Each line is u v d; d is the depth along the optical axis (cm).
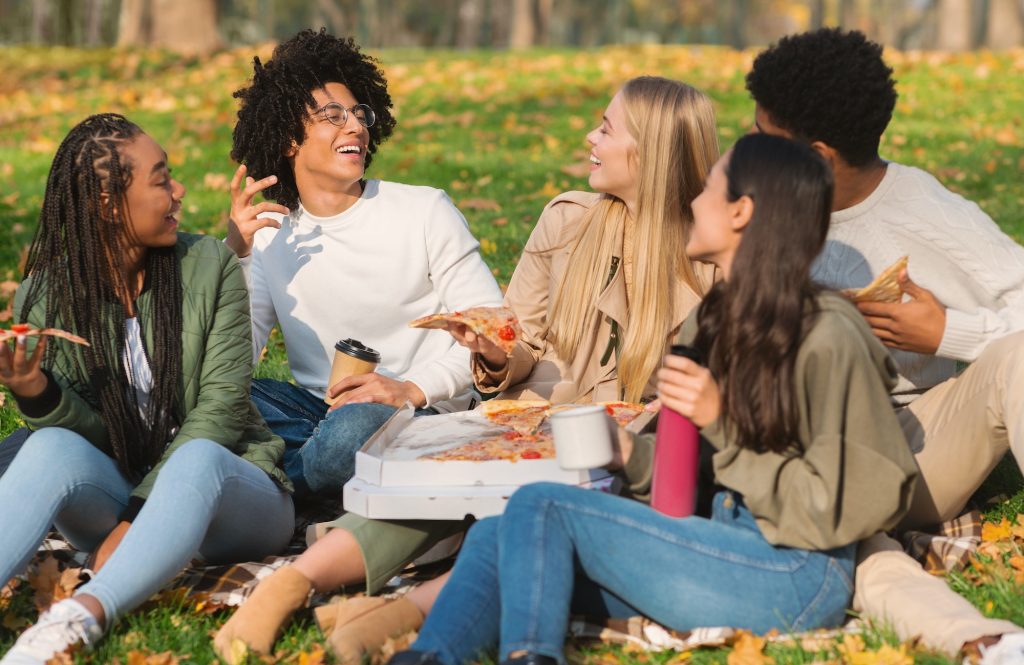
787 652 260
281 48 374
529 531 256
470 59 1834
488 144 1092
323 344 383
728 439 260
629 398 339
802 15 5731
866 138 306
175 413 327
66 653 264
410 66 1709
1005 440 297
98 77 1695
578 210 362
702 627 266
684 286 338
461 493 282
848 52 302
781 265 251
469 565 264
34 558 330
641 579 262
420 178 941
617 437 279
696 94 338
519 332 325
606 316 347
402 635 278
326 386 382
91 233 309
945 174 898
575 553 263
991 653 241
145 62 1775
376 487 289
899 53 1664
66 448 298
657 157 331
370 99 386
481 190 891
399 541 294
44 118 1352
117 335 317
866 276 321
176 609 299
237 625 277
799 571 262
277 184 377
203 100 1395
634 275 338
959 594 288
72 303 313
